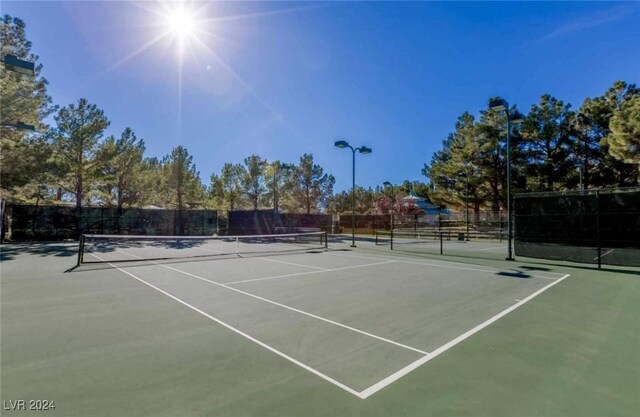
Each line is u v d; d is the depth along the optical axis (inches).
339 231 1254.9
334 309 213.6
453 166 1160.2
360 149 723.4
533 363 134.4
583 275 350.6
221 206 1459.2
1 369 125.3
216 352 143.2
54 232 793.6
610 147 629.0
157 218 952.9
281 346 150.7
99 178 911.7
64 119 855.1
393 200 1542.8
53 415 95.3
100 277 323.3
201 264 422.3
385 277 332.8
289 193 1568.7
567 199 449.1
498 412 98.7
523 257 496.4
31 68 385.1
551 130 965.8
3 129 651.5
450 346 152.4
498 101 466.6
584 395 109.1
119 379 117.8
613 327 181.0
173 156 1233.4
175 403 102.3
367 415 96.6
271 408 100.0
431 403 103.7
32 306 216.4
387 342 156.8
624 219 408.2
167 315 197.9
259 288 276.7
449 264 434.6
